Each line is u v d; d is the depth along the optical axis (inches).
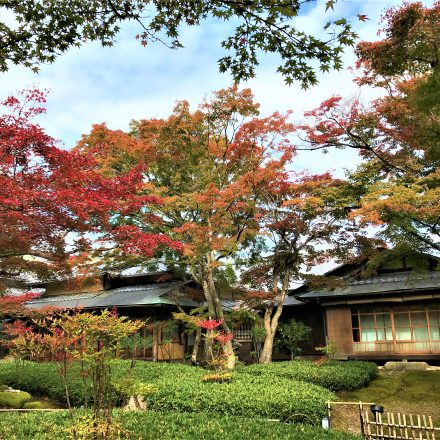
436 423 407.5
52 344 256.1
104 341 241.3
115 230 402.6
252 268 754.2
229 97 688.4
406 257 517.3
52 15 189.6
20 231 335.0
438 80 339.0
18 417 311.3
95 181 381.1
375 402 500.4
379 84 511.8
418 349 737.0
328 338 819.4
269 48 191.0
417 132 429.1
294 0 171.3
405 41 380.5
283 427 274.2
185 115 675.4
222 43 194.2
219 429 265.0
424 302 751.7
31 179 318.3
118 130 676.1
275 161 633.6
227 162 723.4
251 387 414.3
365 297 788.0
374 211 438.9
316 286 748.0
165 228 692.7
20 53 201.3
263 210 706.2
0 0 183.9
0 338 906.7
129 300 907.4
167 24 195.8
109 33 201.3
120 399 406.9
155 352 856.9
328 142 598.9
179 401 377.1
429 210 418.3
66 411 328.5
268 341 721.6
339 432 267.4
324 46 182.7
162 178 732.0
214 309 730.2
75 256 574.9
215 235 649.0
